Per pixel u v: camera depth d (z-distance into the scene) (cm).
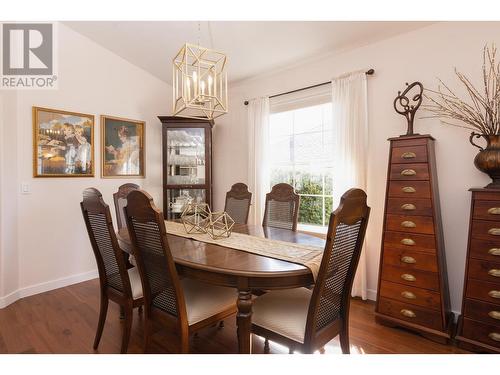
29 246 291
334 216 125
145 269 164
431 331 207
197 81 190
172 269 144
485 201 189
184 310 150
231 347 203
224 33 286
